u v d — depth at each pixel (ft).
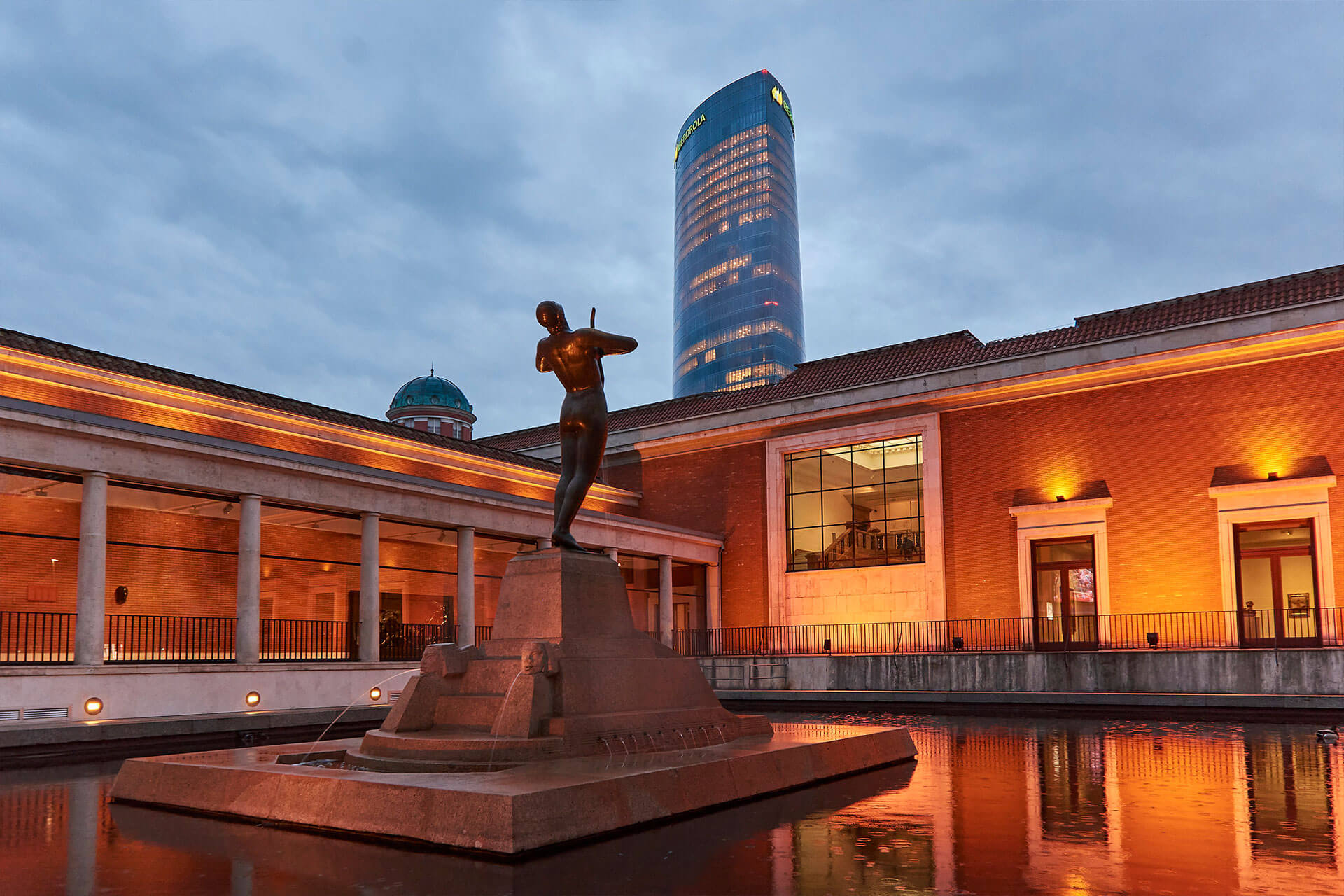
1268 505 89.15
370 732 34.30
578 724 32.22
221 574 96.37
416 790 24.89
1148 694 79.82
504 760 30.32
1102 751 48.37
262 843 25.12
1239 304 98.73
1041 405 103.86
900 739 43.78
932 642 106.63
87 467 62.49
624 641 37.29
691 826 26.55
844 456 118.21
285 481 74.59
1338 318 87.45
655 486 133.08
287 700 71.00
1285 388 90.38
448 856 23.02
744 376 545.03
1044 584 102.06
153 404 77.56
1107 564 97.04
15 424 58.90
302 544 104.01
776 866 21.77
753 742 37.78
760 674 102.63
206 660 73.61
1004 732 62.34
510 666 34.76
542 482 116.06
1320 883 20.10
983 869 21.39
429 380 164.35
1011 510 102.06
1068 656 84.99
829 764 36.86
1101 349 99.96
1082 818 27.99
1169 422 96.17
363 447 95.35
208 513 92.43
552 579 36.14
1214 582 91.71
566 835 23.97
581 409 39.17
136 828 27.89
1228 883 20.06
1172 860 22.30
